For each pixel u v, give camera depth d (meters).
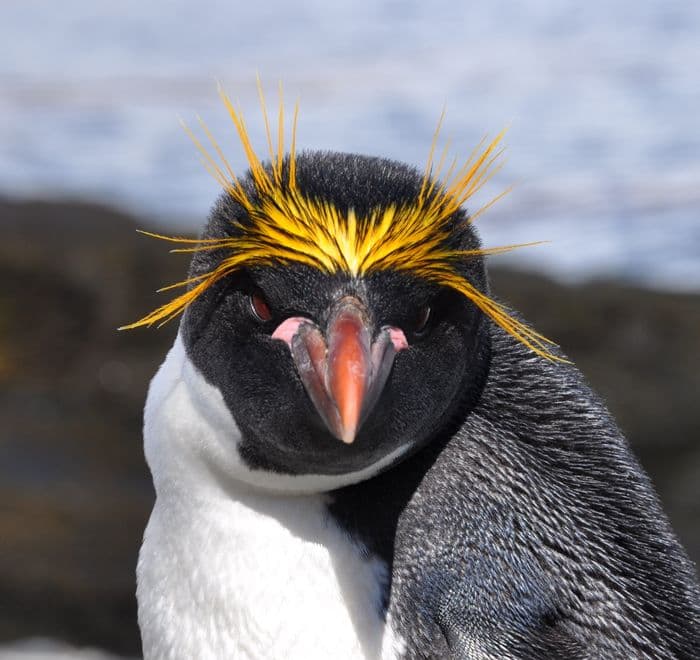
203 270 6.46
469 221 6.40
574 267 21.84
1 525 16.59
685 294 20.47
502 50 39.47
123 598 15.92
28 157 28.64
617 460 6.68
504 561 6.29
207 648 6.34
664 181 25.64
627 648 6.27
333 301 5.91
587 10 45.97
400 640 6.13
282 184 6.18
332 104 32.12
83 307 21.08
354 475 6.27
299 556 6.27
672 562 6.59
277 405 6.07
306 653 6.14
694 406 18.67
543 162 26.89
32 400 19.92
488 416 6.59
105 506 17.19
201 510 6.47
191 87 35.34
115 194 26.12
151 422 6.85
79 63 40.06
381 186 6.14
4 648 15.58
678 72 34.97
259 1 51.28
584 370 19.22
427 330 6.10
